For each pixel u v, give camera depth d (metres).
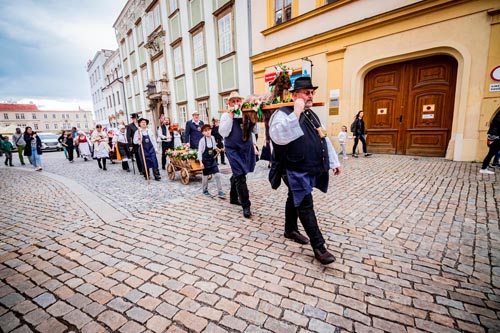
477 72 6.12
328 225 3.25
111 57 29.31
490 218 3.24
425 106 7.46
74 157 14.59
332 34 8.43
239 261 2.50
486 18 5.84
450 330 1.64
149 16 18.84
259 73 11.28
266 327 1.69
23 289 2.15
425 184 4.78
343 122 8.79
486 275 2.18
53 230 3.39
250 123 3.44
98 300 1.99
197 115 7.09
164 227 3.38
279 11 10.14
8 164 12.78
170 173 6.63
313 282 2.15
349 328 1.67
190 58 15.12
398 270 2.28
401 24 7.10
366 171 6.13
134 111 25.22
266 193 4.85
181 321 1.76
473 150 6.40
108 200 4.75
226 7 11.81
